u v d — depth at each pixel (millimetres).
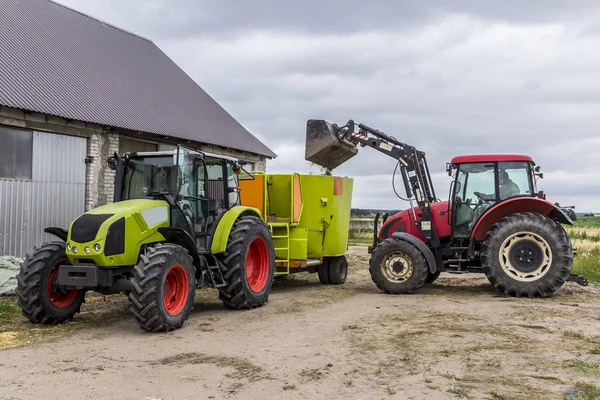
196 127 15344
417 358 5445
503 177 10000
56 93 11578
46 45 13414
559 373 4926
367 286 11328
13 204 10367
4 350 5848
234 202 9047
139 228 7070
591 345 5898
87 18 16734
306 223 11094
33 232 10727
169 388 4625
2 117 10062
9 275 9211
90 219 6871
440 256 10367
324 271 11750
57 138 11258
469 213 10117
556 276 9070
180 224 7625
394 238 10086
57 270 7254
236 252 8195
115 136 12516
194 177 7922
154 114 14164
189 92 18078
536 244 9203
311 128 11656
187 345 6051
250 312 8125
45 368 5184
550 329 6633
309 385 4703
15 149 10430
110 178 12445
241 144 16938
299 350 5824
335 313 7973
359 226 32188
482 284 11438
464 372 4988
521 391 4461
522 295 9227
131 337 6445
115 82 14320
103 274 6797
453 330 6633
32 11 14430
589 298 9133
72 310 7340
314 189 11117
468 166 10164
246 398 4395
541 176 10242
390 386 4652
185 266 7027
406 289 9844
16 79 11000
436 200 11250
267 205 10984
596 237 27078
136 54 17391
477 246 10141
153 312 6516
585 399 4246
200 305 8812
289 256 10641
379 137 11258
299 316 7766
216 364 5324
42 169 10922
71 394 4469
